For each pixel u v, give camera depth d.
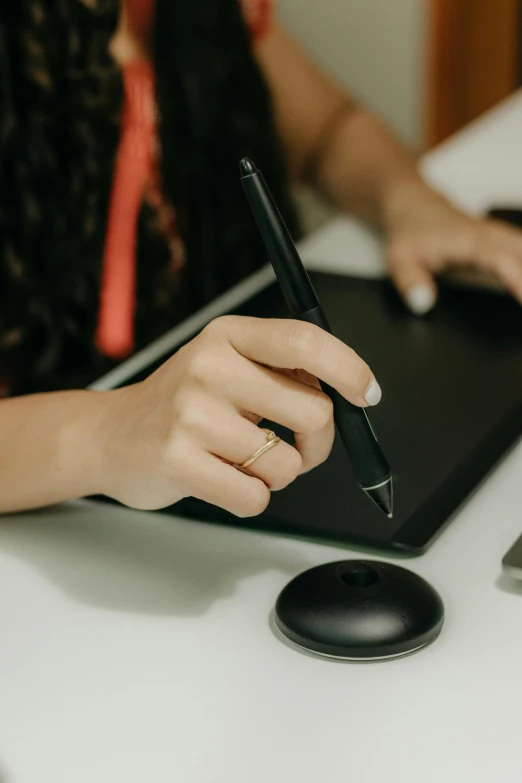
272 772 0.37
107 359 1.07
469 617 0.45
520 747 0.37
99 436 0.51
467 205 1.01
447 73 2.05
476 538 0.51
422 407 0.62
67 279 1.03
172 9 1.13
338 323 0.75
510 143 1.16
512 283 0.80
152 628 0.45
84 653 0.44
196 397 0.46
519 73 2.11
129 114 1.12
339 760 0.37
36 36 0.99
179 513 0.55
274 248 0.45
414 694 0.40
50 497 0.54
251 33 1.22
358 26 1.98
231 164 1.18
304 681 0.41
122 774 0.37
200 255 1.17
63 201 1.03
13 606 0.47
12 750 0.38
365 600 0.43
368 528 0.51
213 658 0.43
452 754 0.37
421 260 0.85
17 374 1.02
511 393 0.64
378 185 1.03
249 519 0.53
